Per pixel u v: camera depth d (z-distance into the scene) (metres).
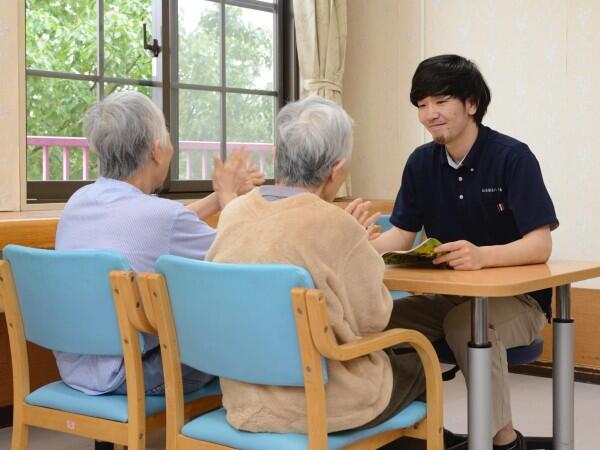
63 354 2.04
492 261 2.15
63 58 3.68
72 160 3.76
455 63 2.33
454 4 4.25
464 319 2.21
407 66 4.42
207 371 1.73
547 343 4.05
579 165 3.92
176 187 3.99
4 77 3.08
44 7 3.60
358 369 1.70
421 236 2.96
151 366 1.96
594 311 3.90
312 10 4.23
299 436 1.65
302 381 1.58
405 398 1.85
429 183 2.53
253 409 1.66
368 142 4.58
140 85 3.93
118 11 3.82
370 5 4.53
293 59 4.46
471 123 2.40
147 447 2.99
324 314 1.52
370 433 1.75
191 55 4.07
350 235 1.67
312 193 1.76
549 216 2.29
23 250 1.95
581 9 3.88
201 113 4.14
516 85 4.07
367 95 4.57
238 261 1.68
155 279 1.77
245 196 1.78
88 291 1.87
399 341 1.74
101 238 1.97
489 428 1.96
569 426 2.37
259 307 1.58
